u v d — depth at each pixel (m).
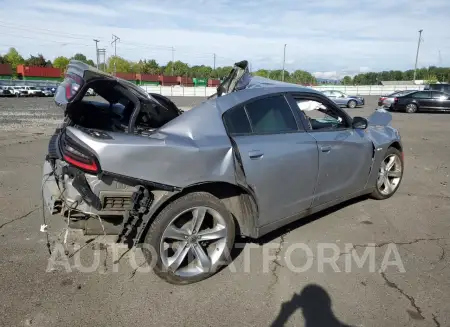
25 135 10.67
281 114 3.57
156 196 2.88
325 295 2.92
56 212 3.12
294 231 4.07
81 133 2.78
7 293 2.89
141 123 3.77
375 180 4.66
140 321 2.62
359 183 4.38
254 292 2.97
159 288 3.02
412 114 20.44
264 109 3.46
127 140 2.76
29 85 47.72
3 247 3.62
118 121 3.84
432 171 6.70
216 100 3.31
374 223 4.27
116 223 2.93
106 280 3.11
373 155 4.48
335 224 4.25
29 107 24.34
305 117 3.78
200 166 2.92
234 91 3.55
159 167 2.79
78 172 2.76
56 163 3.13
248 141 3.21
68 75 3.31
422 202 4.96
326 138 3.81
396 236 3.94
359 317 2.66
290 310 2.74
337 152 3.90
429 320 2.62
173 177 2.84
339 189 4.07
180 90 57.66
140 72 99.94
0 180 5.80
